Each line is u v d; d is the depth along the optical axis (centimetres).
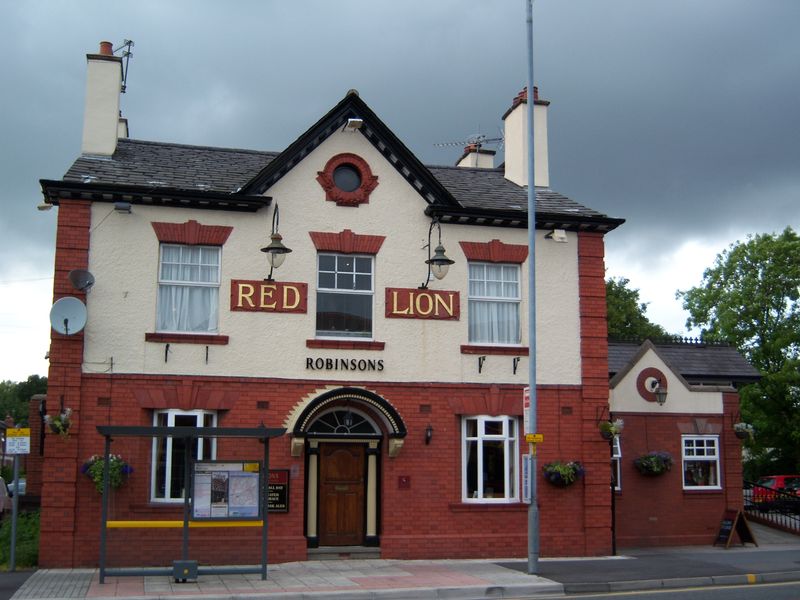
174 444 1698
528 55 1712
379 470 1794
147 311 1708
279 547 1697
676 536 2117
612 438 1917
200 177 1848
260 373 1742
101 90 1898
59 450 1628
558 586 1442
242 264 1769
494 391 1855
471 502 1819
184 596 1298
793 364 3931
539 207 1992
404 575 1542
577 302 1942
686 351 2884
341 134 1850
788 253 4188
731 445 2197
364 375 1797
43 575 1516
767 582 1562
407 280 1850
